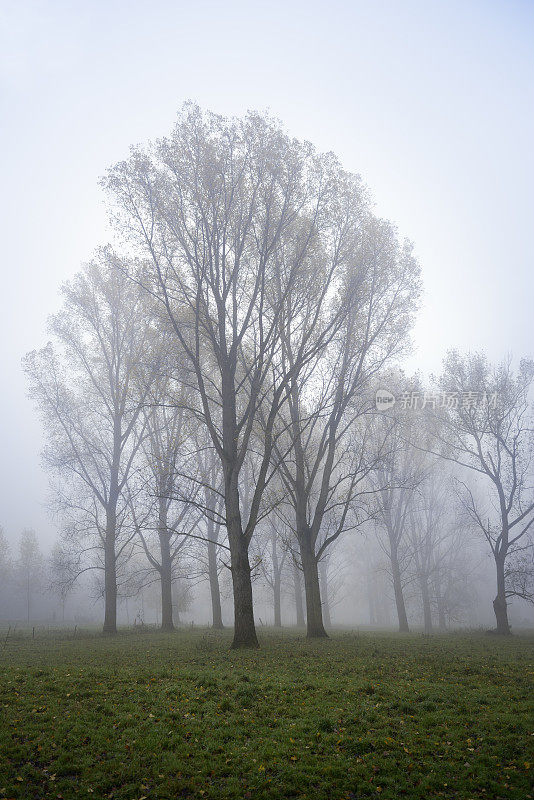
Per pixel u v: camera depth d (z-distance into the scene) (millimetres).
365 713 9977
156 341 29344
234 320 22422
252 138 22062
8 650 19484
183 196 21938
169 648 19578
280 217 23156
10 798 6922
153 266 22125
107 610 29547
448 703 10633
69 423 31453
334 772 7660
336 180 23172
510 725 9188
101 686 11719
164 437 33594
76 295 31875
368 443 34750
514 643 22812
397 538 39594
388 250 25656
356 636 25625
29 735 8805
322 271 23844
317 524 26000
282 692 11414
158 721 9531
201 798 7047
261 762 7980
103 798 6996
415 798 6965
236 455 21469
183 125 21969
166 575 33406
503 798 6918
